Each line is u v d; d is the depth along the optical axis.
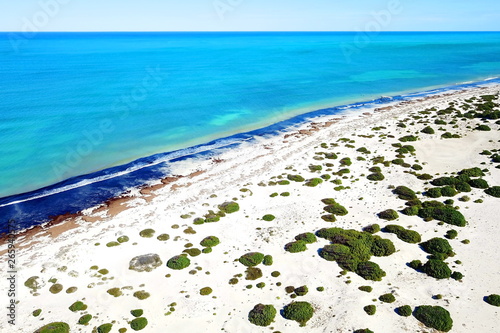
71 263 35.19
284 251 37.00
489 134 63.97
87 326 28.42
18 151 60.38
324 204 45.28
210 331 28.12
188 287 32.47
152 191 48.94
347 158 57.28
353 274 33.81
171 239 39.00
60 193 48.47
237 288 32.34
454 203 44.22
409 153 58.59
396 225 40.09
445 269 33.16
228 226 41.22
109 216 43.22
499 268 33.69
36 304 30.44
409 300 30.56
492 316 28.72
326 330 27.94
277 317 29.28
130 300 30.98
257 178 51.97
